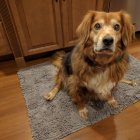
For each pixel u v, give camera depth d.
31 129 1.32
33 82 1.75
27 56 2.11
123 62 1.23
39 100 1.54
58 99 1.54
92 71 1.17
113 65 1.18
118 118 1.38
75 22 1.92
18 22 1.67
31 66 1.99
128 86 1.65
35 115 1.41
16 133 1.30
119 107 1.45
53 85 1.71
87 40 1.12
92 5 1.87
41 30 1.83
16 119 1.41
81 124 1.33
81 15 1.89
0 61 2.09
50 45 2.00
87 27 1.11
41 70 1.91
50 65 1.99
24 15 1.65
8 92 1.66
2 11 1.54
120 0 2.10
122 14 1.12
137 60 2.01
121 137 1.25
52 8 1.71
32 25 1.75
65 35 1.98
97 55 1.12
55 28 1.88
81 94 1.39
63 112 1.42
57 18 1.80
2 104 1.54
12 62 2.07
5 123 1.38
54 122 1.35
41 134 1.27
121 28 1.12
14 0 1.53
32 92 1.63
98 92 1.28
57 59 1.91
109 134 1.27
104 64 1.15
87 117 1.38
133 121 1.35
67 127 1.31
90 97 1.50
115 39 1.06
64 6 1.74
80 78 1.23
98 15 1.10
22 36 1.78
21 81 1.76
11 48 1.85
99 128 1.31
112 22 1.09
